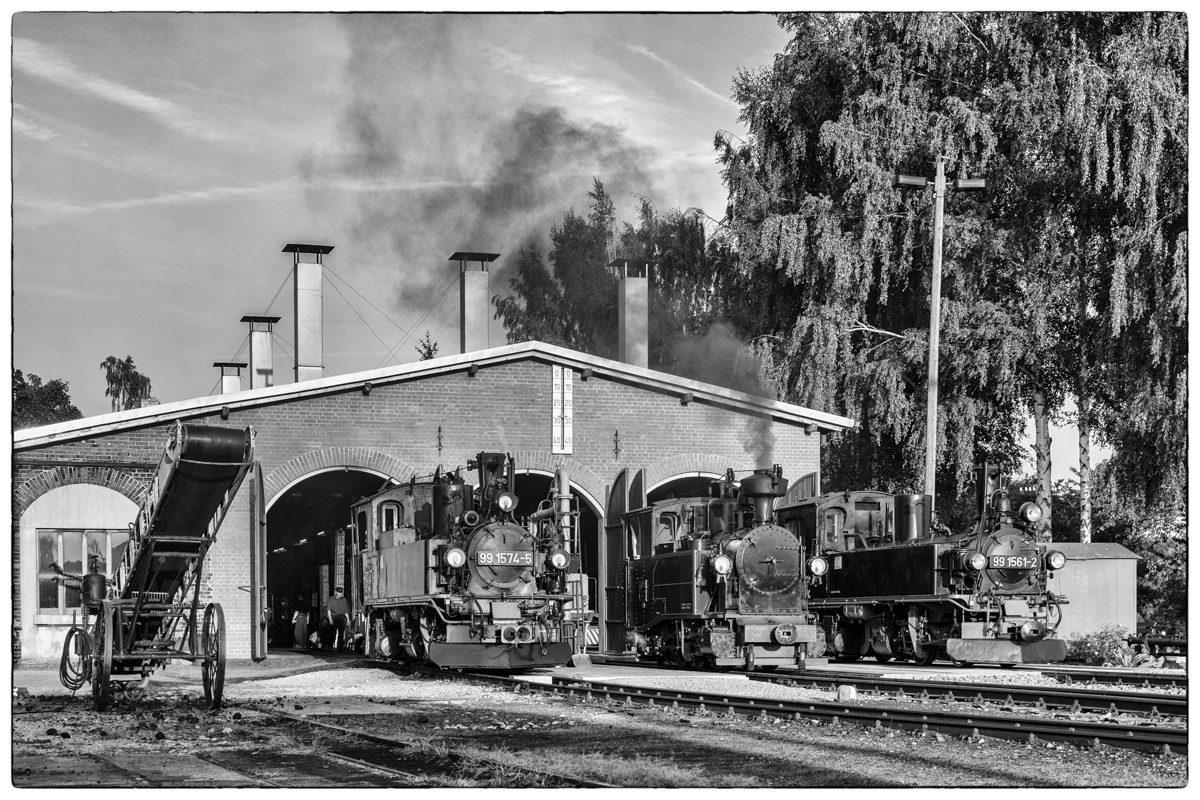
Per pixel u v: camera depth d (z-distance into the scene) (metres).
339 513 39.31
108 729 13.99
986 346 34.09
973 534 23.95
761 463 30.75
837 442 38.81
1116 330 31.02
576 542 23.80
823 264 35.34
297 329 36.50
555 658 22.23
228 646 26.86
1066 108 31.98
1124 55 31.62
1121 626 27.19
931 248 35.47
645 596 25.61
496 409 29.27
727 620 22.55
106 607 15.78
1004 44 34.78
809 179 39.09
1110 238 33.16
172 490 15.25
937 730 13.47
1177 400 29.84
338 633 32.94
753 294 39.25
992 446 37.59
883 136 35.56
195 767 11.38
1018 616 23.45
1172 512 32.38
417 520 24.39
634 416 30.12
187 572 16.50
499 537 22.05
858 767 11.47
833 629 26.20
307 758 11.91
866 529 26.47
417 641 23.55
